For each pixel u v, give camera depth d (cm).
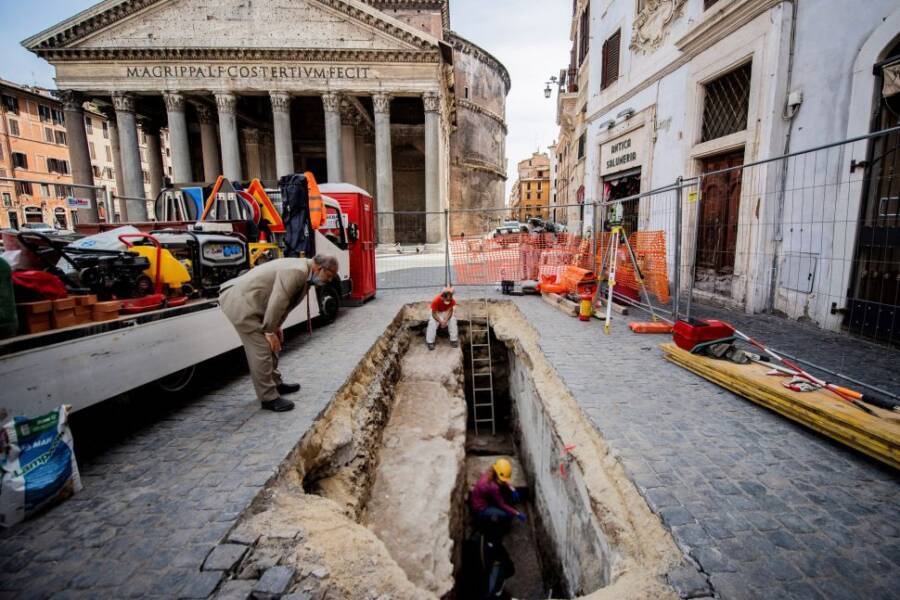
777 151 661
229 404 407
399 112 3631
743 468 286
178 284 435
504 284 1020
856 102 543
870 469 285
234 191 637
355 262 894
